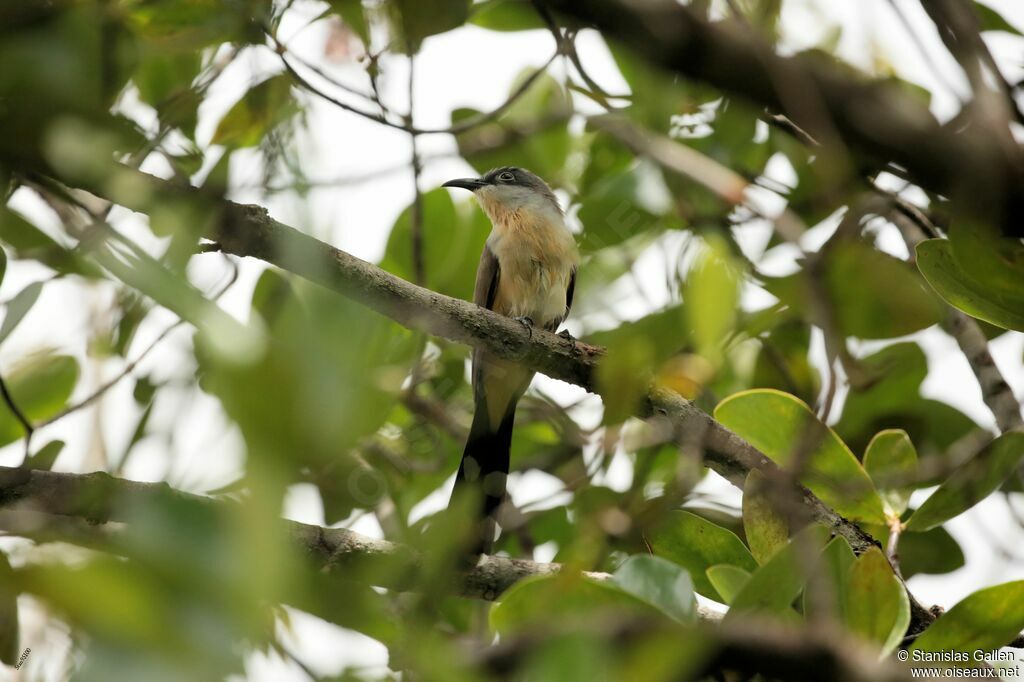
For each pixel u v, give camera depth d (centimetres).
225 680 192
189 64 745
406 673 291
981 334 877
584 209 940
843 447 713
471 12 755
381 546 631
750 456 775
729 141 905
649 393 764
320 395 187
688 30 626
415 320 760
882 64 839
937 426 975
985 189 575
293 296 226
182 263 350
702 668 431
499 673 320
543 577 464
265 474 182
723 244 704
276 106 652
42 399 875
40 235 612
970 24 585
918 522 698
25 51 412
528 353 830
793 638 431
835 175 650
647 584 479
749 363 962
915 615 725
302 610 286
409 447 1002
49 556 203
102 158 385
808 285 684
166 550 196
